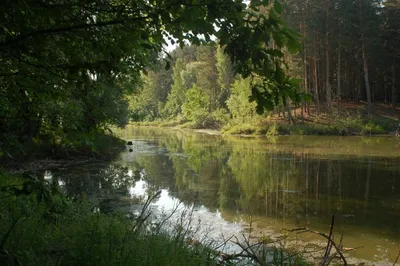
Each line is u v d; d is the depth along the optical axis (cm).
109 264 308
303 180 1367
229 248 609
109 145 2130
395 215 923
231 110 4541
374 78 4900
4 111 412
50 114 388
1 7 223
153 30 297
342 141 2917
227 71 5262
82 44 320
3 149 383
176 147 2673
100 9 256
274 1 209
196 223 825
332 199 1087
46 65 289
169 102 7150
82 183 1284
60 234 390
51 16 254
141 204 984
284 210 970
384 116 4106
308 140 3055
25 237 361
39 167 1503
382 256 661
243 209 976
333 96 5059
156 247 360
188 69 7088
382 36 4331
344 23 3900
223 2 214
